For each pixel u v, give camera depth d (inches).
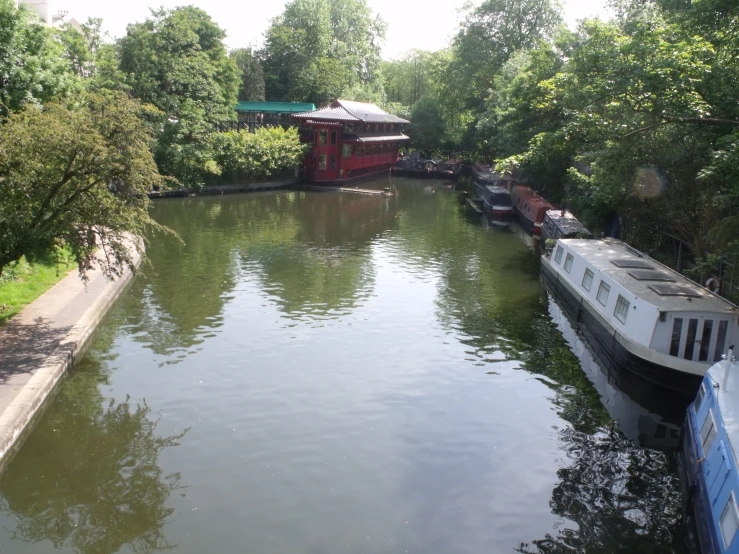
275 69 3127.5
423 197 2276.1
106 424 547.8
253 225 1545.3
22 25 1022.4
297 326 814.5
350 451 521.0
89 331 722.2
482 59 2837.1
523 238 1540.4
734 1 708.7
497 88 2518.5
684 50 686.5
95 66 1752.0
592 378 711.7
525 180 2171.5
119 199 668.1
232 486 466.0
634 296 720.3
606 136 748.6
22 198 615.8
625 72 687.1
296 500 452.1
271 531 417.7
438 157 3427.7
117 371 655.1
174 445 519.2
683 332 661.9
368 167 2797.7
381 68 3981.3
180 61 1914.4
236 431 544.4
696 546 413.1
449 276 1125.1
